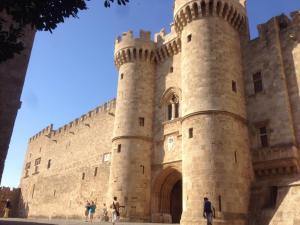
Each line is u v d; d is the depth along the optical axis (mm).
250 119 25891
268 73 25969
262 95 25766
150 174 30344
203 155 22609
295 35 25547
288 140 22812
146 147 31078
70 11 7297
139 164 30016
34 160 60062
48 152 55656
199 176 22188
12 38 7031
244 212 21500
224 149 22547
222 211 20625
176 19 29812
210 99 24234
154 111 33000
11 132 12727
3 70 13102
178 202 31156
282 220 18641
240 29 29656
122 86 33969
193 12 28047
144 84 33562
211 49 26156
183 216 22141
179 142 28781
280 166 22500
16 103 13141
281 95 24406
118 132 31828
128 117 31984
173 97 31891
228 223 20141
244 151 23969
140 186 29203
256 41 28000
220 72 25344
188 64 26859
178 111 30594
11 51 6922
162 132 31031
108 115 42594
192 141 23672
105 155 40281
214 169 21891
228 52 26812
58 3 7176
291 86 24578
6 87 13031
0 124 12508
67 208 44031
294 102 23984
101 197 38094
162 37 34969
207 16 27688
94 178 40656
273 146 23484
